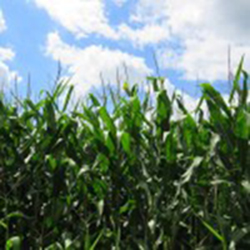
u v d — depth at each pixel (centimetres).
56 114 548
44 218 507
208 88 423
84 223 483
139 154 466
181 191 435
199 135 463
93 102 551
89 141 535
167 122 472
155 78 505
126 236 480
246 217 411
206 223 411
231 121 418
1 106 551
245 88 425
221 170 439
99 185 479
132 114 496
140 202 453
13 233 523
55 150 522
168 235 434
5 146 551
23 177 533
